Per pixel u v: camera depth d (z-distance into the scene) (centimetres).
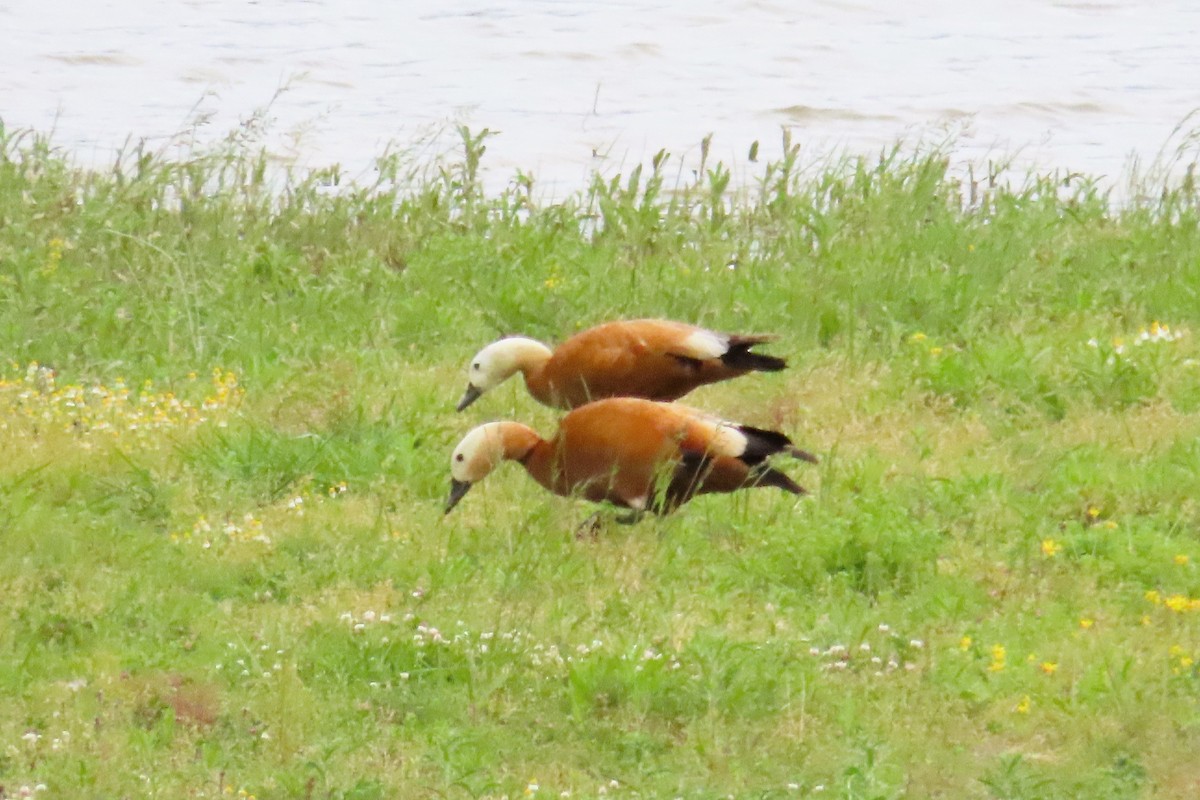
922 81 9262
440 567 3228
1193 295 4934
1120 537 3381
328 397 3994
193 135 7638
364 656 2877
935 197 5856
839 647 2950
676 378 3728
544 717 2741
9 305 4509
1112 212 6191
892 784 2564
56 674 2803
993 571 3256
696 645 2906
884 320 4775
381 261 5181
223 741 2627
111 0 10725
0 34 9694
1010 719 2750
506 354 3869
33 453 3616
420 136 7719
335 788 2484
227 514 3447
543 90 8881
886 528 3341
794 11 11038
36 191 5372
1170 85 9269
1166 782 2572
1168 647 2962
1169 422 3959
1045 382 4228
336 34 10131
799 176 6450
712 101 8712
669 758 2638
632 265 5209
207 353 4397
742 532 3428
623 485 3356
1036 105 8762
